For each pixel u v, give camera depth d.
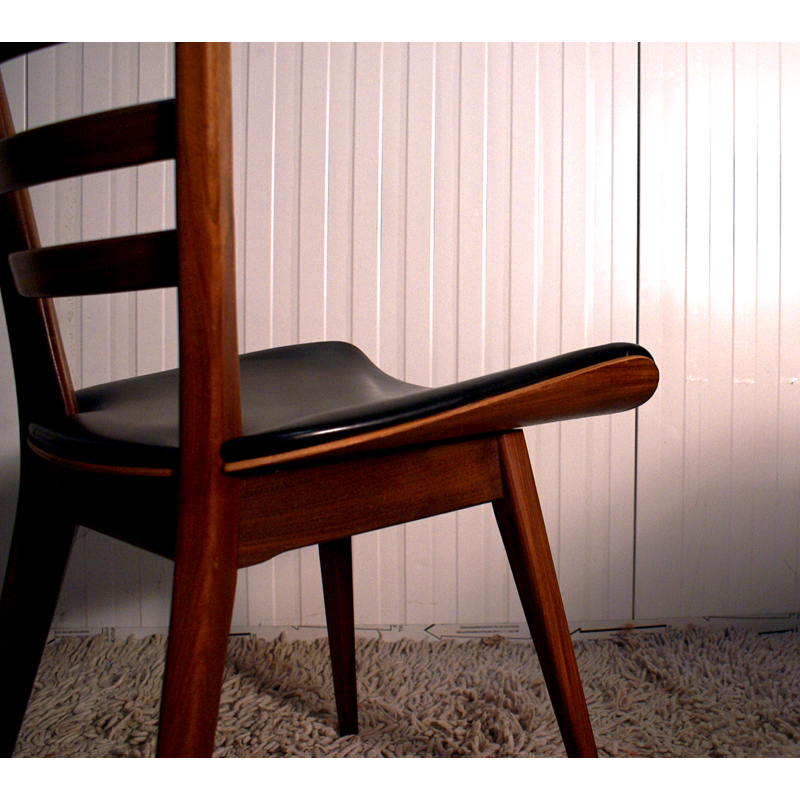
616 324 1.21
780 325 1.21
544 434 1.21
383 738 0.88
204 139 0.33
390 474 0.43
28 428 0.53
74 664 1.12
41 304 0.51
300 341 1.19
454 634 1.22
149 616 1.22
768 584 1.24
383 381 0.68
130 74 1.16
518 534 0.50
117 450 0.40
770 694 0.99
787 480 1.23
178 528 0.35
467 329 1.20
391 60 1.18
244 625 1.22
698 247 1.21
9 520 1.19
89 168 0.37
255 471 0.37
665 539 1.23
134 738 0.87
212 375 0.34
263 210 1.18
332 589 0.87
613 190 1.20
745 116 1.20
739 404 1.22
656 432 1.22
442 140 1.18
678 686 1.01
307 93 1.17
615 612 1.24
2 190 0.46
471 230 1.19
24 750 0.86
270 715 0.95
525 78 1.18
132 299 1.19
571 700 0.51
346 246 1.19
